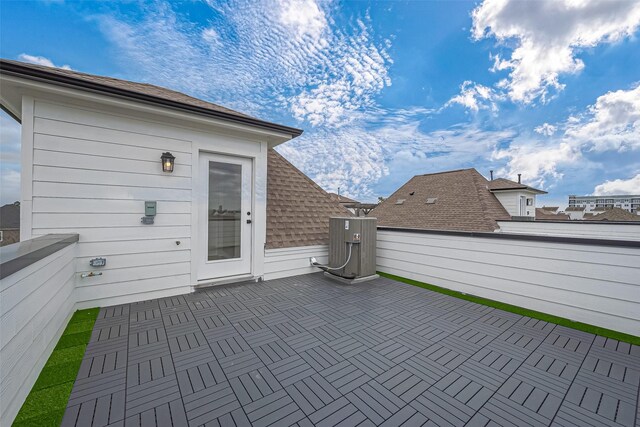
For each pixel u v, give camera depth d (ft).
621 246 9.36
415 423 5.09
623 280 9.35
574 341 8.60
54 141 9.89
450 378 6.54
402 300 12.34
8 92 9.44
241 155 14.39
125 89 10.09
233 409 5.36
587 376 6.72
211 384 6.14
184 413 5.23
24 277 5.42
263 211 15.30
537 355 7.70
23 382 5.37
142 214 11.63
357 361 7.22
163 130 12.07
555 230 29.84
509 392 6.05
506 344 8.34
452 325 9.71
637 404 5.71
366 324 9.65
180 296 12.37
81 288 10.45
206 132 13.24
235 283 14.33
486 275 12.83
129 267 11.40
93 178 10.61
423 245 15.46
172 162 11.98
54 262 7.53
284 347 7.90
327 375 6.56
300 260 16.71
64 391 5.77
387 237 17.46
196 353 7.49
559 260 10.74
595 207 87.56
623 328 9.30
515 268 11.91
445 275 14.40
